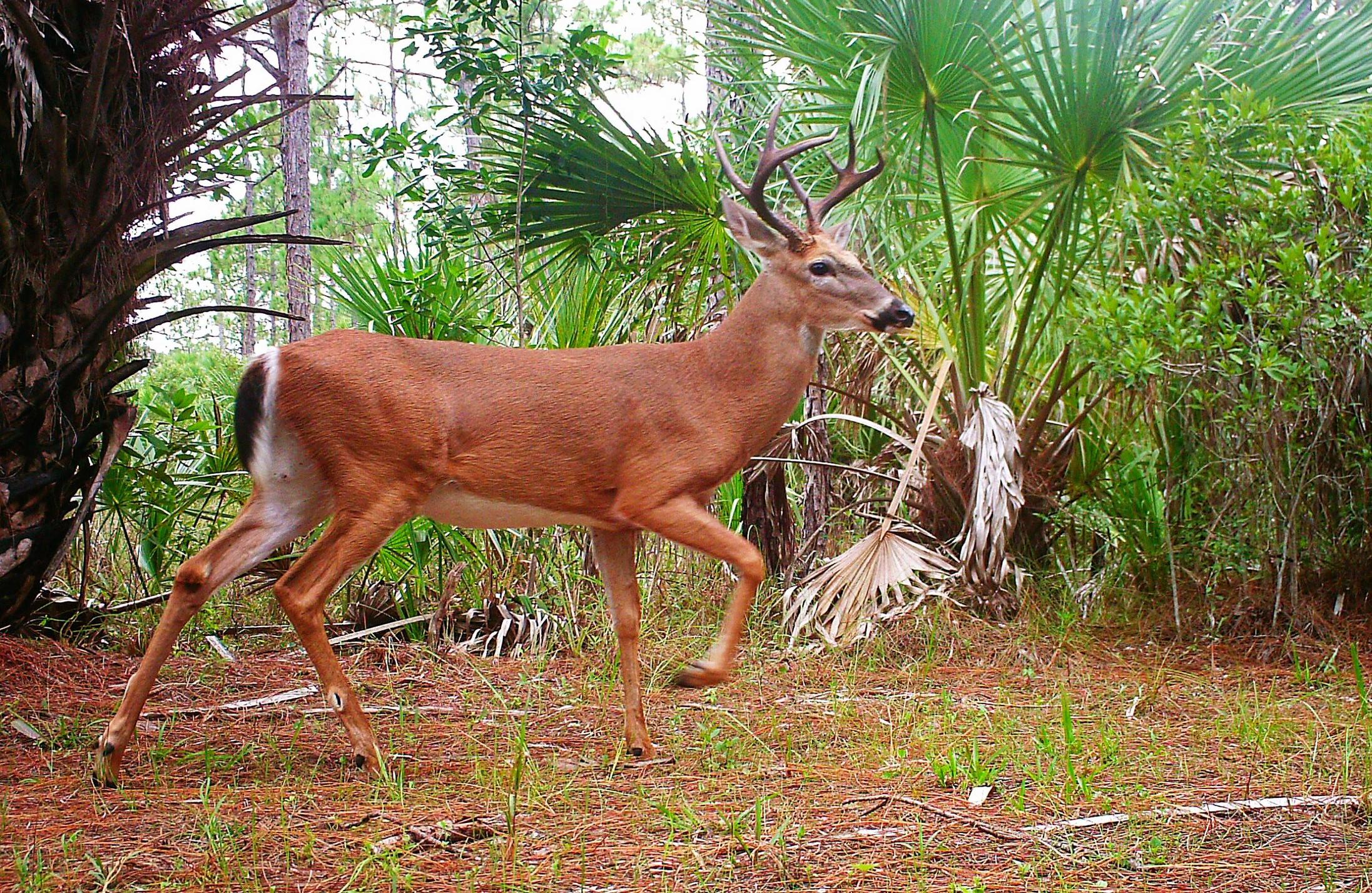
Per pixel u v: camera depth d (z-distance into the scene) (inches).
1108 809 148.6
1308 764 169.9
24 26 200.8
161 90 232.1
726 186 287.1
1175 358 251.4
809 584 278.2
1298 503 258.1
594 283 303.4
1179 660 255.4
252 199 758.5
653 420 175.2
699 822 139.9
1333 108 279.0
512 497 172.7
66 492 229.5
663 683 234.1
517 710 209.6
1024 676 240.5
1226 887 122.6
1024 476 291.1
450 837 133.3
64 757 168.9
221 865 120.4
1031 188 281.9
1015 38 273.6
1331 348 245.3
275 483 166.6
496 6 303.9
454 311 296.8
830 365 324.8
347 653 257.6
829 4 275.3
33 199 211.8
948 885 122.1
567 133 274.4
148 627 256.2
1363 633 262.8
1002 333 303.1
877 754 178.1
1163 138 271.0
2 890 113.9
